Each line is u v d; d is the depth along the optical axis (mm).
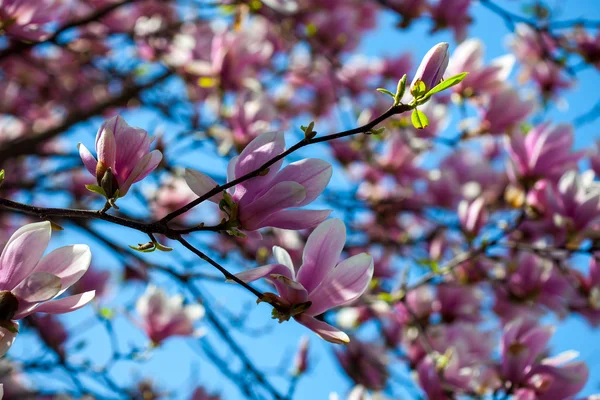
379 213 6230
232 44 5270
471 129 5289
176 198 5648
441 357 3986
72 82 7652
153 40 6066
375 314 5520
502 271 5215
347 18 7184
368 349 5234
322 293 2016
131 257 4965
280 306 2010
